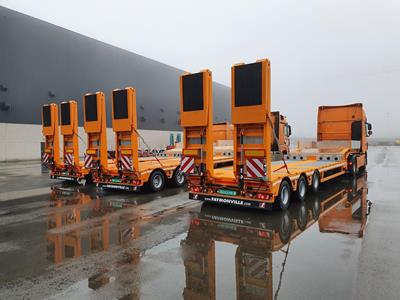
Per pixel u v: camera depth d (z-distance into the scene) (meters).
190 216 7.68
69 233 6.35
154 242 5.78
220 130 18.69
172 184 12.29
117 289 3.96
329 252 5.18
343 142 14.98
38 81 26.62
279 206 7.94
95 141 11.45
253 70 7.12
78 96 29.70
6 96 24.48
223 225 6.87
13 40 24.94
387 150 47.34
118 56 33.56
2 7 24.20
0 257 5.08
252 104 7.16
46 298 3.75
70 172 12.93
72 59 29.25
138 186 10.34
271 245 5.58
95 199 9.87
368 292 3.79
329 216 7.56
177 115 41.59
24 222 7.18
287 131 15.41
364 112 16.72
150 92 37.25
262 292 3.86
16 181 14.17
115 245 5.62
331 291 3.85
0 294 3.86
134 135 10.20
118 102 10.43
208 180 8.22
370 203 8.99
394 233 6.15
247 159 7.45
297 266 4.63
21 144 25.52
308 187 10.09
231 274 4.40
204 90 7.82
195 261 4.88
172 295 3.80
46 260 4.94
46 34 27.28
